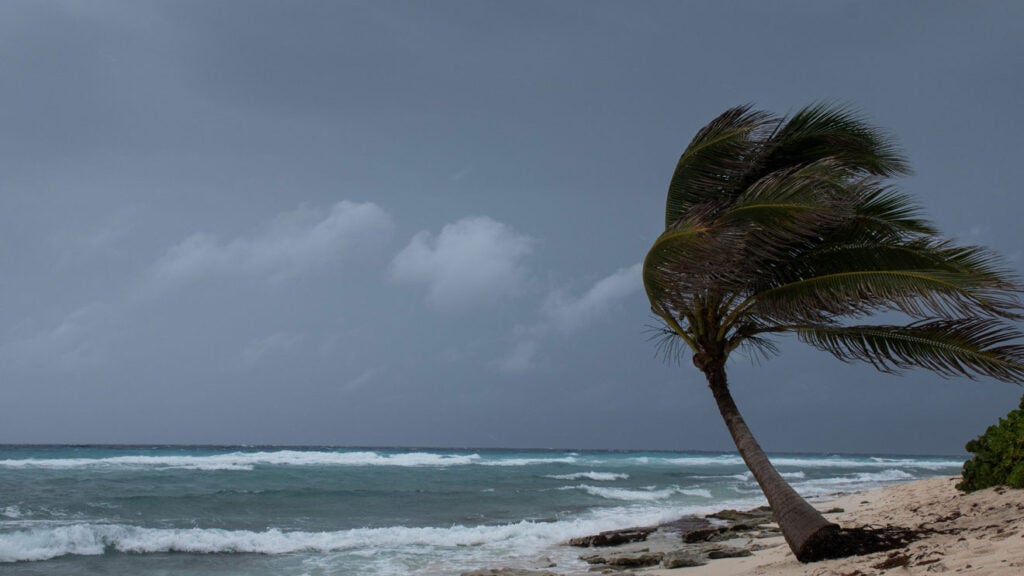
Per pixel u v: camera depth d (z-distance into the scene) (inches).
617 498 911.0
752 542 467.2
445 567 433.1
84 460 1449.3
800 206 301.7
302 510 721.6
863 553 303.1
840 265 347.6
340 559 461.1
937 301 307.7
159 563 442.9
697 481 1282.0
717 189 379.9
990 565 215.6
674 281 327.0
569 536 564.7
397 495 889.5
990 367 328.2
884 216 353.1
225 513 675.4
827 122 379.6
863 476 1533.0
